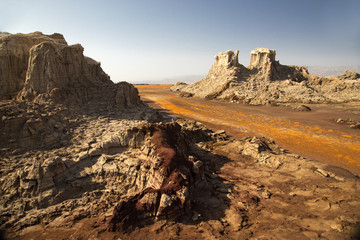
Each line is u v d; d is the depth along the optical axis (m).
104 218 19.16
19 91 47.47
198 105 92.19
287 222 19.36
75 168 25.03
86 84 49.62
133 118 45.91
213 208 21.47
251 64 118.12
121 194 23.11
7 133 26.89
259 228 18.64
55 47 42.81
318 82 106.56
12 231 17.86
